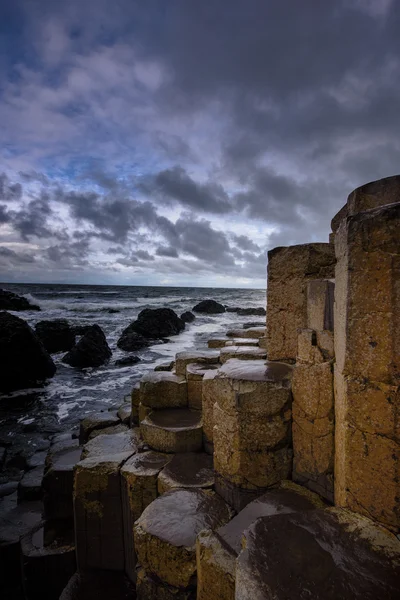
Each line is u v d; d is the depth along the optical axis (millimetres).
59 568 3820
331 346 2488
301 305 3314
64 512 4203
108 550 3502
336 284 2336
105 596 3236
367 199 2109
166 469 3385
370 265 1874
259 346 5070
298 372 2689
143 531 2539
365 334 1922
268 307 3516
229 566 1956
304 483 2674
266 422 2727
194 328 27031
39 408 10352
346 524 1900
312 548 1737
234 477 2783
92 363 15273
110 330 25531
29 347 12797
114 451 4043
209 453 3691
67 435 8016
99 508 3484
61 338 18516
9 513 4898
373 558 1671
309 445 2609
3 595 4145
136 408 5059
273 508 2414
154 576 2533
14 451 7641
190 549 2346
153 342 20734
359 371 1963
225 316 36000
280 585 1536
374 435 1905
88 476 3479
